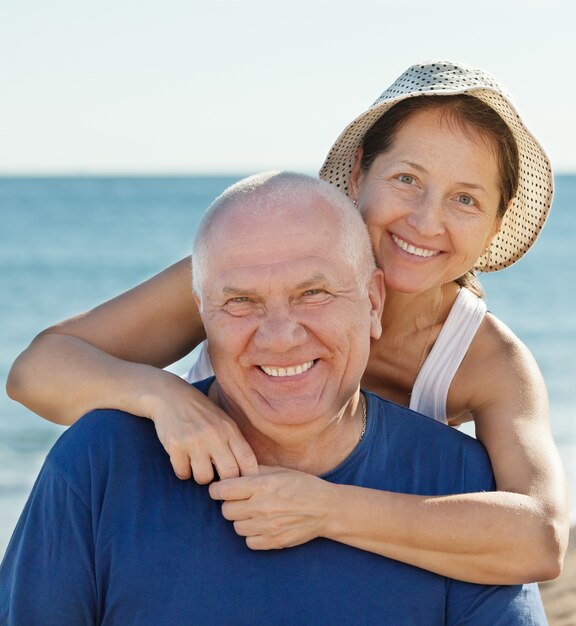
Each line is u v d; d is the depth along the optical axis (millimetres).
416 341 3428
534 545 2717
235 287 2602
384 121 3197
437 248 3146
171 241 43125
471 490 2893
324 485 2654
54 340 3062
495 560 2691
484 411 3281
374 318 2871
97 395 2846
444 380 3389
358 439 2863
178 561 2607
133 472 2684
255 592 2605
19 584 2611
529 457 2984
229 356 2660
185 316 3232
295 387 2654
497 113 3090
